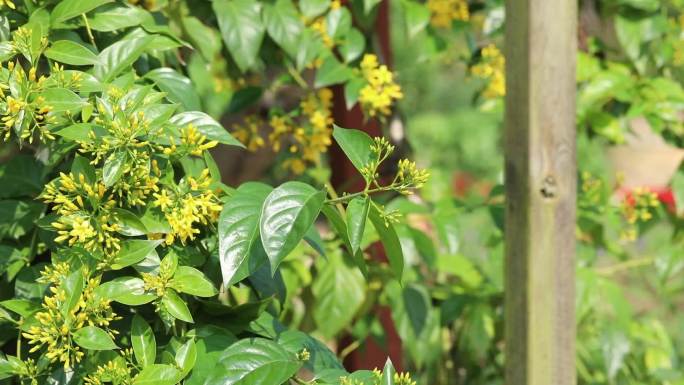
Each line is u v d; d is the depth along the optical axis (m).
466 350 2.58
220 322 1.88
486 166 5.97
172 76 1.94
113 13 1.93
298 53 2.23
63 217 1.78
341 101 2.37
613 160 7.05
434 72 6.09
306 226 1.75
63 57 1.84
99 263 1.80
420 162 5.69
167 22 2.19
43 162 1.89
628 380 2.61
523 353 1.91
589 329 2.60
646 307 3.43
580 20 2.45
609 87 2.41
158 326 1.86
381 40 2.40
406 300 2.38
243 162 3.29
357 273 2.32
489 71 2.44
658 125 2.41
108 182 1.77
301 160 2.37
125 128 1.78
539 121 1.89
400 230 2.31
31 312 1.81
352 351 2.42
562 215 1.90
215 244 1.89
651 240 3.37
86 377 1.82
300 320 2.38
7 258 1.93
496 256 2.53
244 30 2.18
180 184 1.82
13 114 1.79
